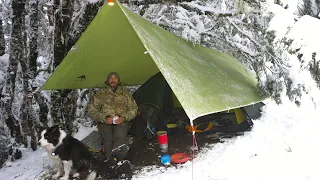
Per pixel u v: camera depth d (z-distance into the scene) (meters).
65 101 4.49
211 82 3.65
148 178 2.96
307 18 4.35
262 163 3.20
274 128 4.46
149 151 3.81
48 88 4.21
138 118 4.44
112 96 3.61
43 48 6.37
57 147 2.81
